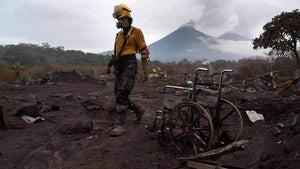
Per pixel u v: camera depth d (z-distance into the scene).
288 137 2.68
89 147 3.75
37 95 10.73
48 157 3.42
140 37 4.34
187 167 2.95
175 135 3.62
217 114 3.31
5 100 7.98
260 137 2.96
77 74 22.00
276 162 2.43
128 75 4.35
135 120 5.22
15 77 25.53
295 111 3.39
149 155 3.41
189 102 3.20
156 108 7.72
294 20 16.30
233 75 17.45
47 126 5.19
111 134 4.32
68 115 6.27
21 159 3.40
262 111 4.57
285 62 21.06
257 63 24.50
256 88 13.30
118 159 3.31
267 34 17.73
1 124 4.83
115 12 4.34
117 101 4.42
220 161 2.78
